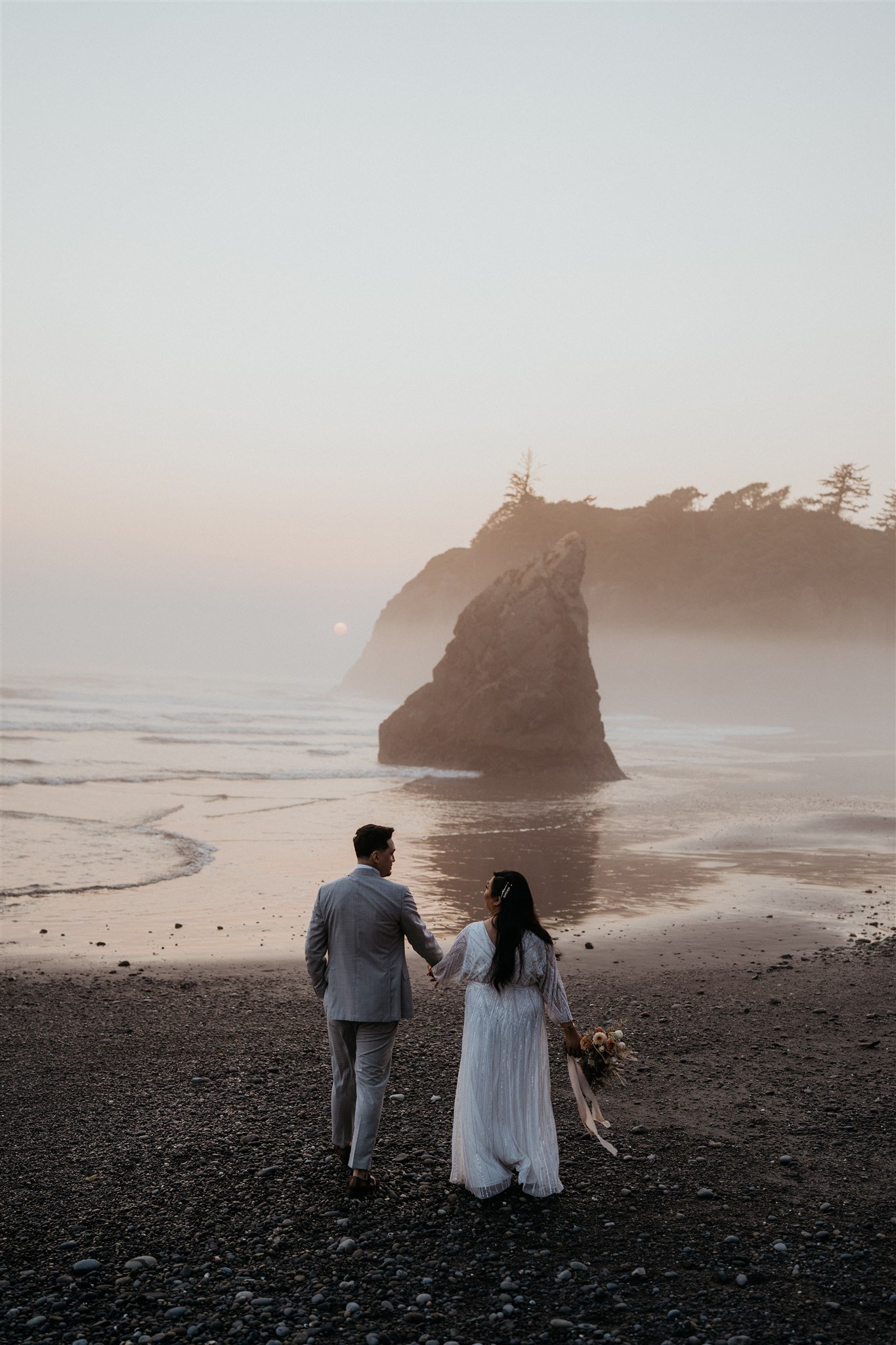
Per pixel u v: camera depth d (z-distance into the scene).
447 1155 5.34
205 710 67.06
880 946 11.36
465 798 26.94
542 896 14.13
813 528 143.00
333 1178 5.02
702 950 11.15
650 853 18.28
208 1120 5.87
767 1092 6.46
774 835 20.91
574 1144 5.55
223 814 22.20
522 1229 4.47
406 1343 3.53
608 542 144.25
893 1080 6.73
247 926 12.09
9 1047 7.30
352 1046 5.03
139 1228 4.46
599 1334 3.61
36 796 23.59
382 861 5.08
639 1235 4.41
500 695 34.41
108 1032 7.73
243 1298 3.85
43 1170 5.12
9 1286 3.95
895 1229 4.49
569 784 31.80
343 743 44.66
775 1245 4.30
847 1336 3.60
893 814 24.89
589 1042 4.97
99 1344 3.53
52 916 12.30
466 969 4.89
